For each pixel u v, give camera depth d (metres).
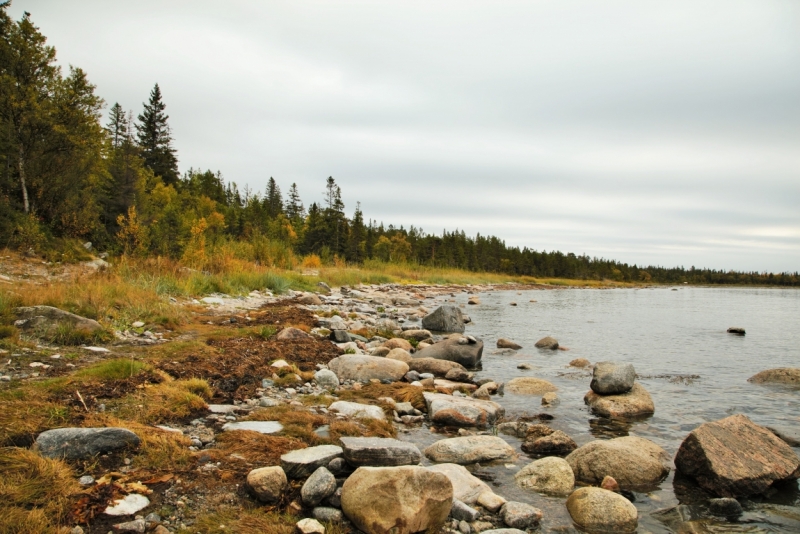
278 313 13.97
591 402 8.73
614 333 18.86
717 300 50.25
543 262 106.44
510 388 9.75
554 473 5.45
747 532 4.60
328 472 4.44
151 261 16.31
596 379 8.95
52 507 3.51
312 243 62.69
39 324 7.95
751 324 23.66
